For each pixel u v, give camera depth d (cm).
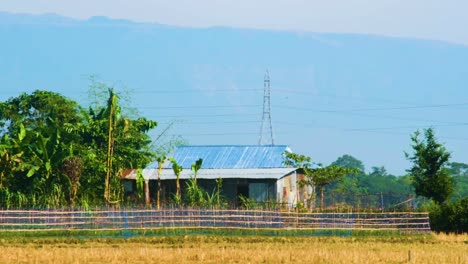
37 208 15375
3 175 17638
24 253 11306
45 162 17812
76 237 14550
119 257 10944
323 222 16262
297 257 11094
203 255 11088
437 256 11400
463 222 17075
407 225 16462
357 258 11025
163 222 15600
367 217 16550
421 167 19338
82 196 18238
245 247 12850
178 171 19712
